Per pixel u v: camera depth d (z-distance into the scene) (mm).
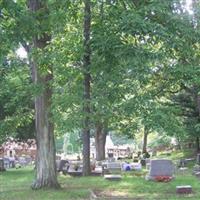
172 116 16562
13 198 17281
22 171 37438
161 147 71312
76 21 18094
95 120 16016
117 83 14617
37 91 18469
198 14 24109
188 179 24359
